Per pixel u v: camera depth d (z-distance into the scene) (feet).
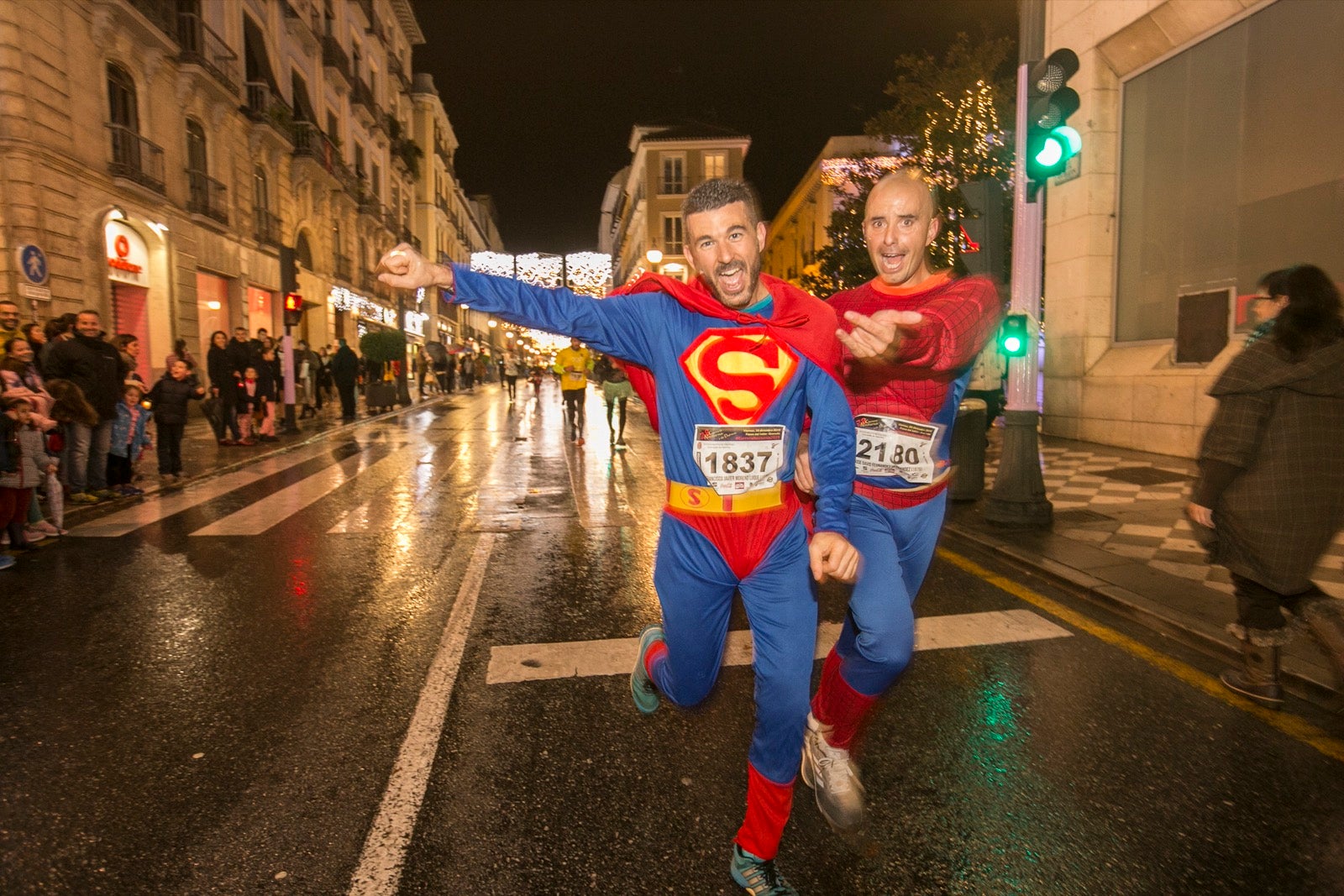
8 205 44.19
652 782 9.59
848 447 6.83
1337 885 7.69
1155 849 8.25
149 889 7.68
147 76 57.06
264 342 46.96
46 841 8.45
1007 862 8.08
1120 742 10.44
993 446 41.22
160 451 32.07
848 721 8.18
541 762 10.03
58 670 12.99
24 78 44.47
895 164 52.90
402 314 126.00
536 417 69.05
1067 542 20.11
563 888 7.68
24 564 19.47
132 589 17.39
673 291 7.04
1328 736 10.59
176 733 10.83
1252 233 31.71
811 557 6.36
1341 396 10.33
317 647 13.99
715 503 7.01
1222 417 10.83
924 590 16.98
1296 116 29.76
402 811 8.95
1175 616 14.57
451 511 26.30
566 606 16.26
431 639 14.35
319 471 35.27
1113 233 39.65
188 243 62.64
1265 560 10.71
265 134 76.18
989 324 7.72
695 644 7.41
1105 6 37.58
